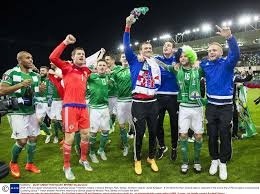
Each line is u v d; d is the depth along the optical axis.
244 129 7.58
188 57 4.93
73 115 4.77
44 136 8.18
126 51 4.89
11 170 5.01
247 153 5.96
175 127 5.57
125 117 6.04
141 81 4.89
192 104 4.91
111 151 6.41
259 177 4.75
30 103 4.87
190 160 5.64
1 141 7.76
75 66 4.90
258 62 31.56
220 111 4.72
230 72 4.66
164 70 5.44
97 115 5.62
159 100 5.54
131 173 5.05
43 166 5.52
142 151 6.29
